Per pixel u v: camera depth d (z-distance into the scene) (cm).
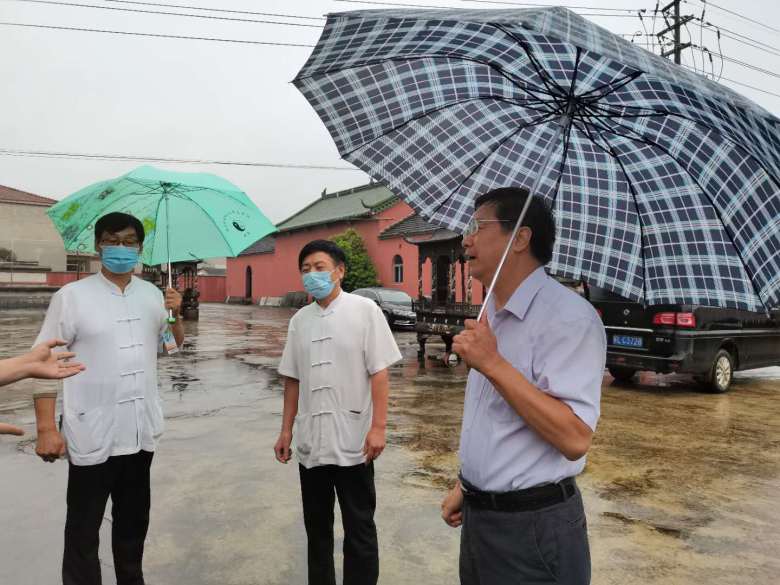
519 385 141
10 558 316
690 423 610
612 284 192
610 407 686
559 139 174
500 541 155
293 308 3466
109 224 248
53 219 322
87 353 244
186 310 2366
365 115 203
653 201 183
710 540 344
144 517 265
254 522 363
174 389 803
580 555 155
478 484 159
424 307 1108
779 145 133
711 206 173
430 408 690
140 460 259
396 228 2705
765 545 338
